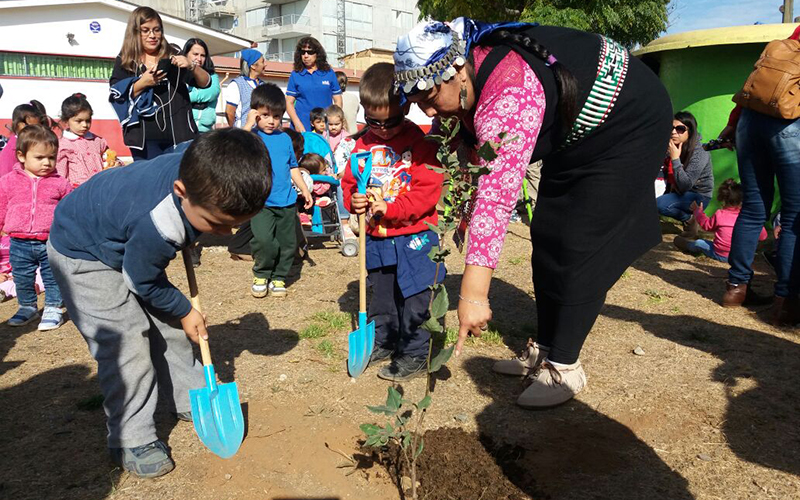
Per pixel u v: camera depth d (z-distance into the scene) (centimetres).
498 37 235
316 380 338
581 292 289
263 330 415
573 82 231
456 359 366
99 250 235
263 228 474
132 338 250
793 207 410
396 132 322
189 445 276
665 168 718
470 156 282
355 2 6006
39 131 431
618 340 396
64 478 250
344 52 5981
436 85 225
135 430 255
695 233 676
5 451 269
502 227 219
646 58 768
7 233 431
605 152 269
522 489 243
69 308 247
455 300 475
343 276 562
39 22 1852
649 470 255
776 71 394
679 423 292
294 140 684
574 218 280
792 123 397
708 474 252
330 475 253
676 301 477
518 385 333
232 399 257
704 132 690
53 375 346
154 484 247
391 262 334
